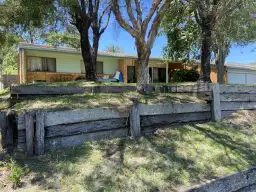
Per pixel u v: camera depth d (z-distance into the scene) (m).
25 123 2.61
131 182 2.34
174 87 5.02
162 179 2.46
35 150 2.61
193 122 4.13
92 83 5.62
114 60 13.92
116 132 3.20
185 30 7.87
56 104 3.29
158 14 4.18
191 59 9.95
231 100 4.73
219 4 4.92
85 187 2.17
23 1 4.19
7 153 2.59
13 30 5.34
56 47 10.26
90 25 6.53
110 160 2.64
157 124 3.63
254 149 3.51
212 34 5.45
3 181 2.16
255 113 4.99
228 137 3.76
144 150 2.95
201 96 4.50
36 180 2.20
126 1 4.12
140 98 3.94
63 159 2.56
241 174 2.89
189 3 5.49
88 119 3.00
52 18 4.54
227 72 17.81
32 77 11.11
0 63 15.66
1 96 4.84
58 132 2.78
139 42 4.16
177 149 3.12
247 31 5.48
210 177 2.66
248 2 4.76
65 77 12.05
